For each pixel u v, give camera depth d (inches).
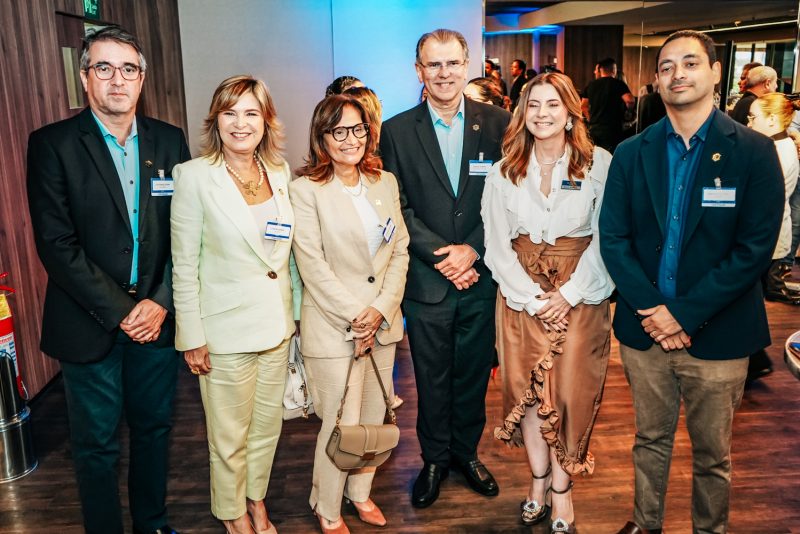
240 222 91.0
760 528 106.7
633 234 90.4
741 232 81.9
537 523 109.3
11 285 154.6
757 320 86.6
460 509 113.8
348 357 98.2
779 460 128.0
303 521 111.4
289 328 97.5
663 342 85.9
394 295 100.9
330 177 97.7
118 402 94.7
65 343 90.0
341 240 96.7
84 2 192.4
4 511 116.0
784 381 165.9
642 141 87.9
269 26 244.1
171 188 93.1
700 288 83.0
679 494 116.9
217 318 93.2
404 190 110.6
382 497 118.0
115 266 90.3
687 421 91.0
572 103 91.1
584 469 100.7
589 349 97.0
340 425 96.3
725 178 81.2
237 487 99.9
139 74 88.4
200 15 245.8
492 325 114.5
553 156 94.8
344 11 227.3
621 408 151.7
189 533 108.7
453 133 111.3
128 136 91.7
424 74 106.2
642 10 260.4
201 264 93.7
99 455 94.0
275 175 95.7
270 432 102.4
